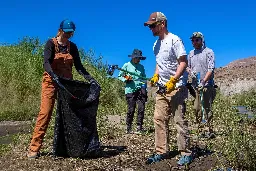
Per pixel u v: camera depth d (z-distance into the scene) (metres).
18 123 11.12
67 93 6.25
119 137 8.02
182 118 5.84
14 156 6.62
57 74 6.43
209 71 7.44
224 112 7.27
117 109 12.62
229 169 5.34
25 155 6.61
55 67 6.42
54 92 6.40
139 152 6.67
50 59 6.31
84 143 6.31
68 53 6.47
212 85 7.52
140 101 8.57
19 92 14.27
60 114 6.36
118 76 8.65
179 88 5.80
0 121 11.65
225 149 5.58
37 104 13.59
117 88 15.67
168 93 5.85
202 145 6.79
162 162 5.96
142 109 8.56
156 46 6.00
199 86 7.38
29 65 15.65
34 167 5.95
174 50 5.78
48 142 7.58
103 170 5.76
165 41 5.85
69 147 6.34
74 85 6.31
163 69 5.91
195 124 8.97
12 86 14.34
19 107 13.02
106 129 8.42
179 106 5.82
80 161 6.19
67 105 6.28
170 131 8.09
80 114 6.32
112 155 6.52
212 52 7.48
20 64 15.59
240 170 5.33
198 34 7.48
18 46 17.69
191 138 7.22
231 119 6.27
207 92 7.48
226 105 7.78
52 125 8.57
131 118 8.52
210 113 7.43
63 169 5.83
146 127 9.15
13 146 7.48
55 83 6.38
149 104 11.52
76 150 6.30
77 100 6.30
